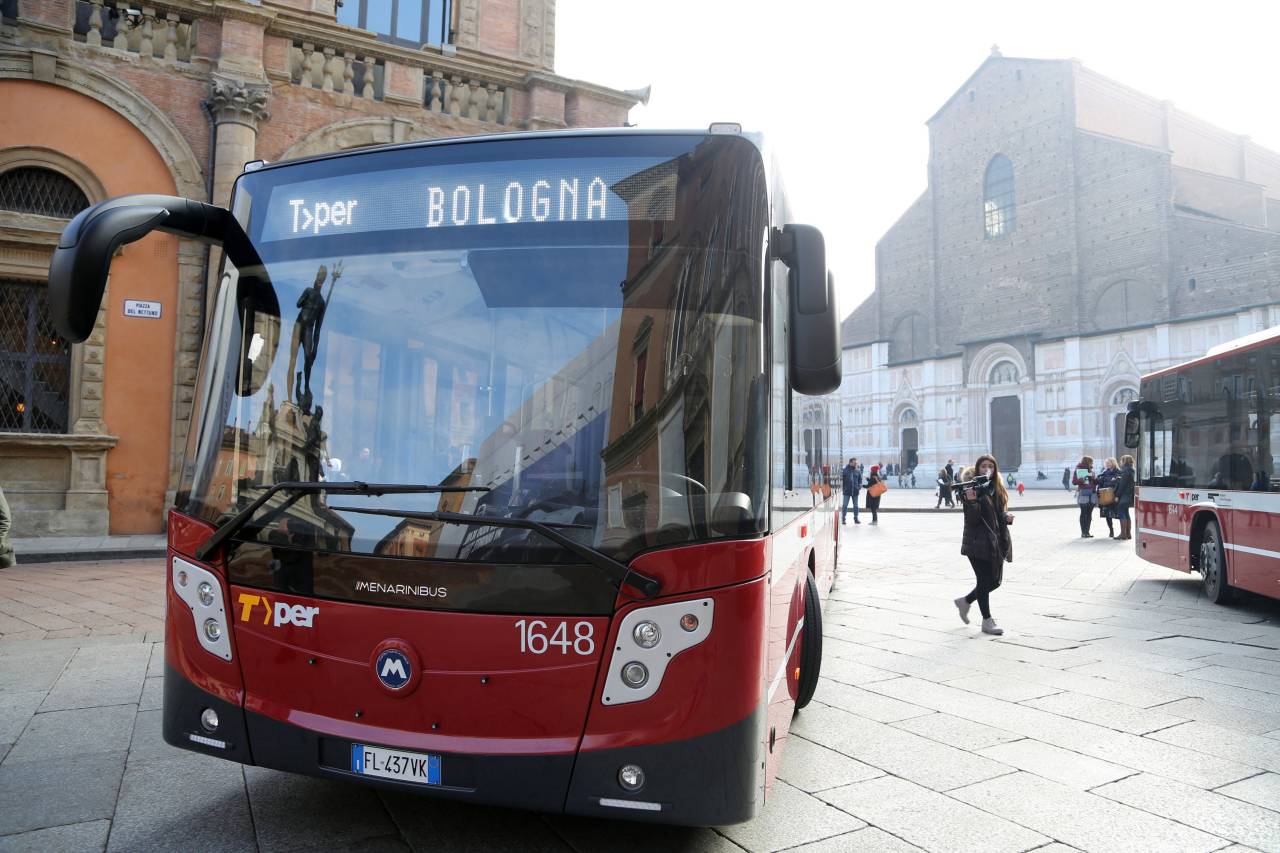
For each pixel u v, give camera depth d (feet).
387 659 9.42
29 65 41.73
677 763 8.99
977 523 25.38
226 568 10.39
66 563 36.55
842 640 24.31
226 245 11.46
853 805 12.65
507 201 10.46
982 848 11.32
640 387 9.64
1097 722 16.75
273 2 48.34
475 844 11.01
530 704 9.14
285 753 9.88
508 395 9.91
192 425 11.28
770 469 10.07
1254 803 12.88
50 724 15.61
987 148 161.27
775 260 11.52
